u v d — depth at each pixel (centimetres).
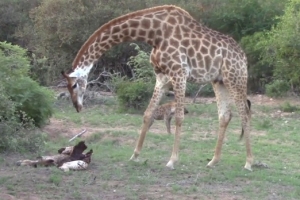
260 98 2088
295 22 1742
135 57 1988
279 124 1582
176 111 996
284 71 1828
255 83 2272
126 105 1761
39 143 1130
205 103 1958
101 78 2275
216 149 1039
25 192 824
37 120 1309
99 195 825
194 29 1008
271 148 1252
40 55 2430
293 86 2088
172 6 1025
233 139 1347
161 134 1387
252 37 2267
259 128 1517
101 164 1026
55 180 880
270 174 992
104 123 1548
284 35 1736
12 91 1264
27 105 1275
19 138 1113
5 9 2728
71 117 1614
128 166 1010
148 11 1019
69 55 2323
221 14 2391
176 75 988
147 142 1284
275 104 1939
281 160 1146
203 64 999
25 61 1357
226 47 1008
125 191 848
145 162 1019
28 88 1291
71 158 999
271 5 2406
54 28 2302
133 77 2031
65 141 1270
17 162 997
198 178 938
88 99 1934
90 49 1010
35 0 2847
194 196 838
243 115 1014
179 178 941
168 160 1086
